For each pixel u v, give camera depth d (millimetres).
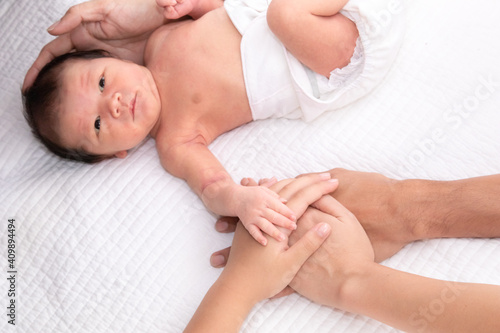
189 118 1234
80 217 1182
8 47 1412
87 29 1334
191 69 1229
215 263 1114
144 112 1190
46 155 1305
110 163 1243
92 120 1180
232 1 1249
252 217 1033
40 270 1178
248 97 1214
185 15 1342
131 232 1160
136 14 1297
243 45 1211
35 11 1418
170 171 1219
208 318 983
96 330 1112
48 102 1197
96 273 1144
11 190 1240
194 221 1167
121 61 1217
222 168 1173
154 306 1104
